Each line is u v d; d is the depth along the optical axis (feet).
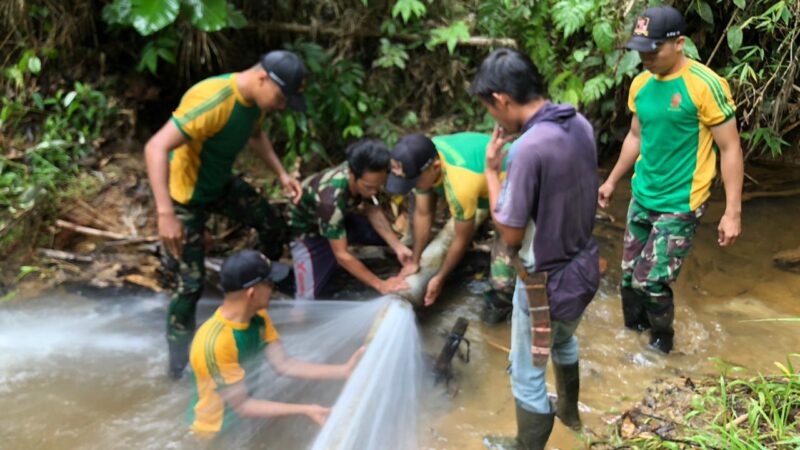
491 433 10.17
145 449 9.80
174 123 10.17
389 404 10.43
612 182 12.22
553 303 8.25
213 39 17.47
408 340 11.52
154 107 17.78
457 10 18.56
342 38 18.08
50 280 13.78
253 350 9.97
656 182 11.09
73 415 10.51
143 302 13.46
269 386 10.59
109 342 12.31
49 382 11.22
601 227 15.99
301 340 12.37
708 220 15.94
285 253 14.79
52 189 15.15
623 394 10.96
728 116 10.19
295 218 13.01
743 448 8.74
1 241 14.02
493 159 8.43
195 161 10.87
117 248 14.71
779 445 8.86
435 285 12.10
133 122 17.02
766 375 11.03
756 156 18.71
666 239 11.09
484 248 14.79
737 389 10.59
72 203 15.26
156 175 10.08
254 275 9.32
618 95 17.58
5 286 13.55
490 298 12.87
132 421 10.39
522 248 8.24
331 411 9.85
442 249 13.29
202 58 17.10
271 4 17.85
